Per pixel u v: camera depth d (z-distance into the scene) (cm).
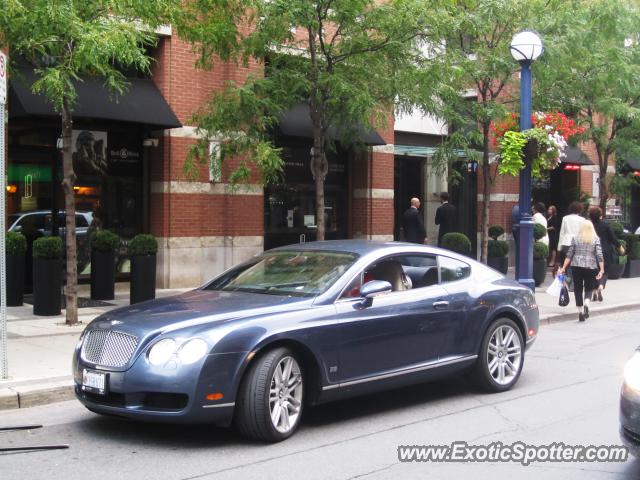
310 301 650
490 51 1438
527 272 1359
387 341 684
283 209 1717
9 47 1100
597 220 1599
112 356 598
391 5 1191
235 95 1177
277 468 549
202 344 575
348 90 1139
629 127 1862
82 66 927
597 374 895
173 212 1477
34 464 561
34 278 1166
